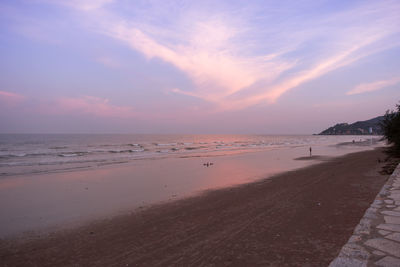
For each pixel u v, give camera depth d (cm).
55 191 1195
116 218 775
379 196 721
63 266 472
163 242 559
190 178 1543
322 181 1240
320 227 588
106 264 468
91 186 1312
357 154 3055
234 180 1441
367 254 370
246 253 474
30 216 818
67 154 3281
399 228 470
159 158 2870
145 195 1098
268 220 669
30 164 2277
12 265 488
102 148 4666
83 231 670
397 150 2788
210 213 777
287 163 2306
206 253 487
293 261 428
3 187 1295
